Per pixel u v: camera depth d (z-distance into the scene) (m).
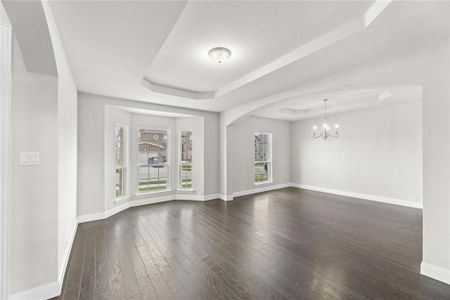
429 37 2.05
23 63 1.80
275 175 7.22
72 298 1.90
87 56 2.47
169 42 2.38
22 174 1.81
